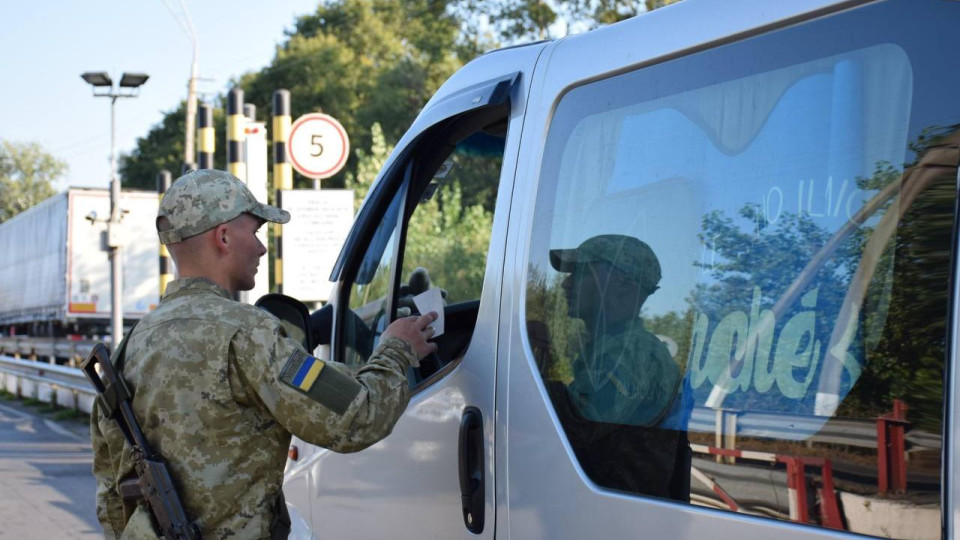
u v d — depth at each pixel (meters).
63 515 7.11
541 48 2.48
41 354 23.64
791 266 1.78
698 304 1.95
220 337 2.11
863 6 1.71
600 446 2.07
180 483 2.08
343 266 3.16
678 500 1.91
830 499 1.64
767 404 1.77
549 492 2.15
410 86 35.16
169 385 2.10
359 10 44.12
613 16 26.44
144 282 24.03
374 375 2.22
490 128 2.85
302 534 2.80
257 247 2.31
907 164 1.61
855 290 1.66
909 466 1.53
